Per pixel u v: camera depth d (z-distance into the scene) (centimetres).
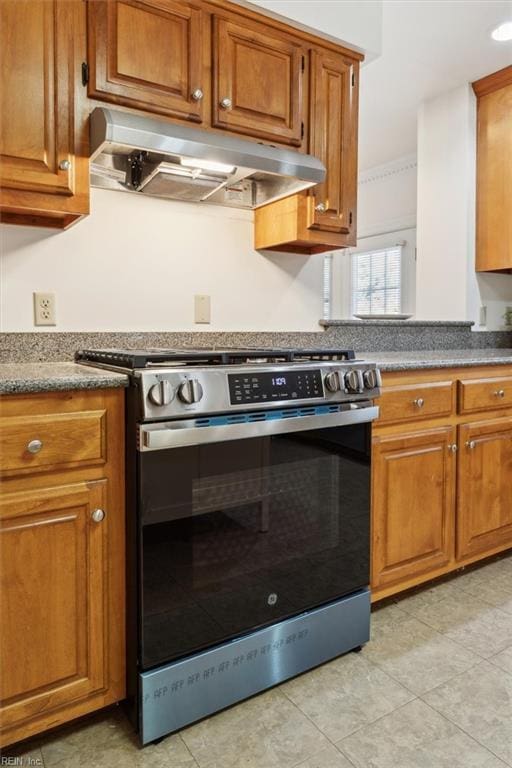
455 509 202
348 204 208
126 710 137
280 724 136
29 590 119
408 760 124
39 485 120
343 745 129
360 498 167
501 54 259
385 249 452
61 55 146
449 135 302
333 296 497
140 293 192
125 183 183
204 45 170
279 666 150
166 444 125
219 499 137
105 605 130
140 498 125
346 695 146
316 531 157
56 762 124
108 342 186
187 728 135
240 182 202
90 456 125
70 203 150
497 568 223
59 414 121
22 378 118
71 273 179
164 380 125
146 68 159
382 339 261
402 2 217
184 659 133
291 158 175
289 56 189
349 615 164
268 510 146
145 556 127
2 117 140
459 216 299
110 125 141
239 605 142
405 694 147
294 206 199
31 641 120
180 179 176
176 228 199
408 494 186
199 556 135
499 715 138
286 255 228
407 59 263
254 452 143
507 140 280
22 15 141
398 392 181
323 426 153
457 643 170
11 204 143
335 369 156
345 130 205
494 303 310
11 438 115
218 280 210
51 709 124
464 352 264
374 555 178
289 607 152
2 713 118
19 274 170
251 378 138
